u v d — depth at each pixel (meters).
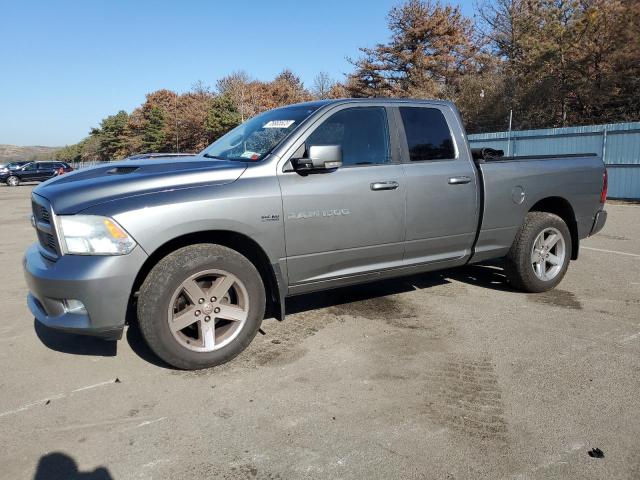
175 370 3.56
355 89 38.38
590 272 6.19
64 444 2.70
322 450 2.61
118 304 3.16
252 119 4.79
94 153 85.31
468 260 4.84
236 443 2.68
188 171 3.51
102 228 3.12
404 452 2.59
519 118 29.33
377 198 4.08
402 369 3.53
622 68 25.20
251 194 3.53
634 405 3.02
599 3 26.61
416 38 36.34
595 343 3.96
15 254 8.10
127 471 2.47
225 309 3.57
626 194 15.41
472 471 2.44
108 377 3.47
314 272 3.93
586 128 16.27
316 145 3.88
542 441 2.67
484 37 36.47
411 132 4.40
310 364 3.62
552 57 27.55
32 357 3.82
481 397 3.13
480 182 4.69
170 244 3.53
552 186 5.16
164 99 70.44
